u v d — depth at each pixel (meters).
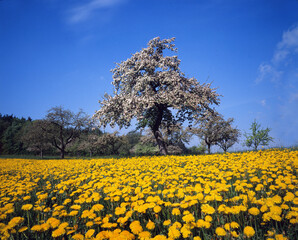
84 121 31.64
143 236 1.89
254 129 20.67
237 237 1.98
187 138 29.77
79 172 7.23
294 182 3.11
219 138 27.19
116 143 41.62
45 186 5.04
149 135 31.03
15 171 9.05
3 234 2.29
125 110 15.81
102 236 1.97
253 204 2.53
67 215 2.66
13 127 69.00
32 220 2.86
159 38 17.88
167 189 3.30
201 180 3.67
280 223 2.21
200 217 2.51
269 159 5.52
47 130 31.22
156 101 15.58
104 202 3.41
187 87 16.48
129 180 4.25
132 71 17.17
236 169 4.38
